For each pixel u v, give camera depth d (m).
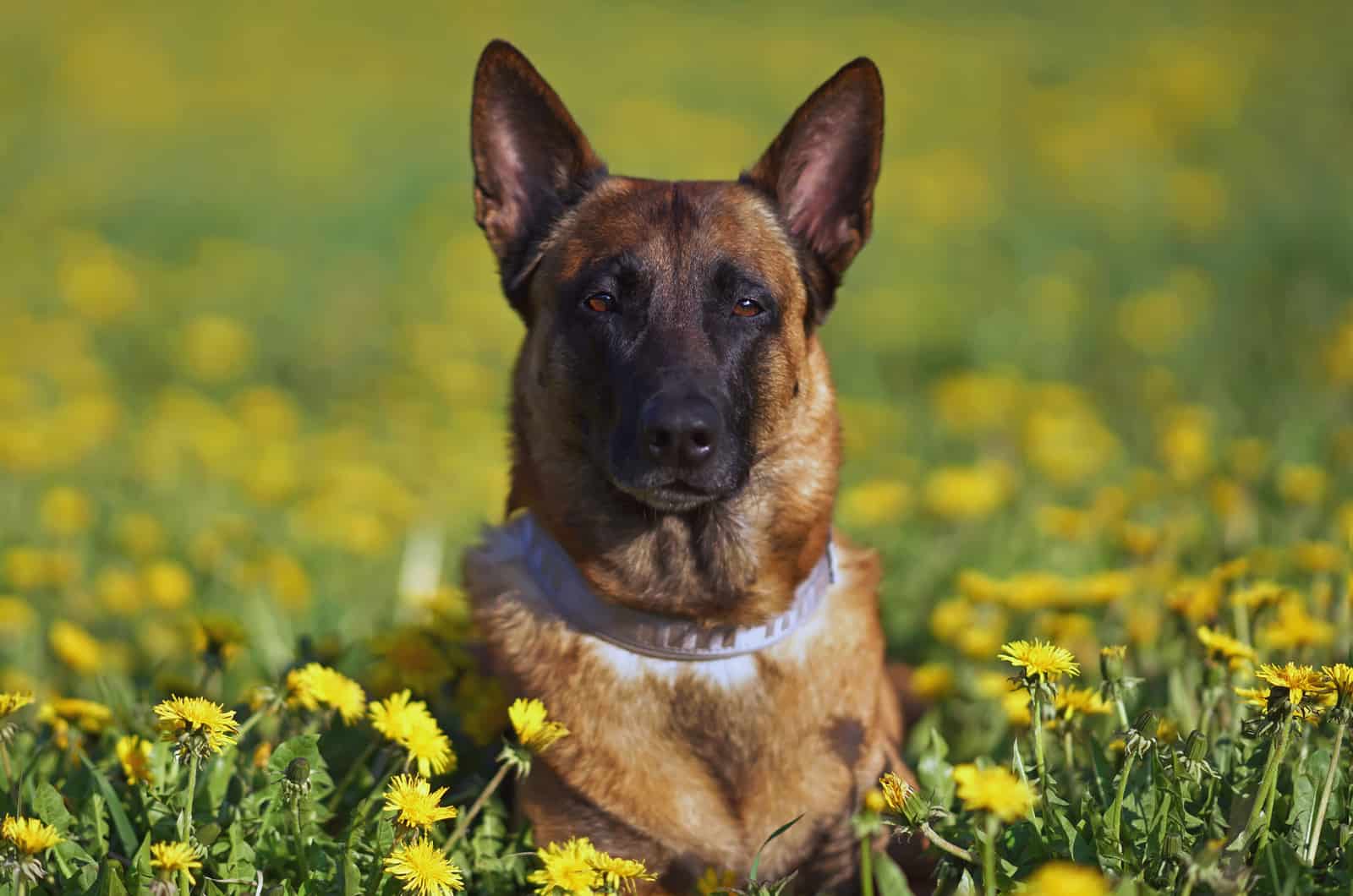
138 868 3.49
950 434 10.12
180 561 7.63
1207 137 20.11
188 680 5.31
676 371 4.35
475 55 29.16
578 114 22.31
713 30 31.84
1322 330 11.66
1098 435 9.27
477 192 5.00
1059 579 6.00
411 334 13.13
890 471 9.17
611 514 4.42
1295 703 3.41
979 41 29.44
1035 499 8.08
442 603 5.31
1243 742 3.97
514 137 4.99
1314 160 18.53
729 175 18.95
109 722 4.38
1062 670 3.49
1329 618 5.20
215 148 21.12
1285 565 6.04
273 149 21.20
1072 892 2.82
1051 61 26.28
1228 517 6.80
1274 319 12.44
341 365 12.78
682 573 4.36
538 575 4.57
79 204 17.58
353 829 3.66
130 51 26.97
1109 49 27.16
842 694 4.42
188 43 28.77
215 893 3.50
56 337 12.24
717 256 4.60
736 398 4.46
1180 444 7.77
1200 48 25.77
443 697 4.92
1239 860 3.30
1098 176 18.67
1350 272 13.77
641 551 4.38
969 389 10.32
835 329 13.43
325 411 11.73
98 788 3.97
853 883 4.32
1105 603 5.40
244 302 14.34
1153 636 5.23
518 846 4.29
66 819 3.72
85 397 10.19
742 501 4.43
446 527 8.45
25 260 14.98
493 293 14.73
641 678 4.33
